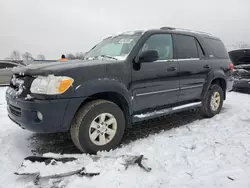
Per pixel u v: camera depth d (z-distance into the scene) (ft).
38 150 10.05
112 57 11.07
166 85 11.94
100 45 13.64
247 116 14.78
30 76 8.85
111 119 9.79
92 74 9.12
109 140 9.79
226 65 16.22
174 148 9.84
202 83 14.26
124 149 9.93
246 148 9.56
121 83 9.95
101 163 8.23
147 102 11.29
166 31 12.55
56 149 10.17
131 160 8.29
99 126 9.45
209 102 14.85
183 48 13.19
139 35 11.55
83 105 9.32
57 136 11.78
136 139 11.27
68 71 8.59
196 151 9.48
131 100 10.53
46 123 8.30
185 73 12.87
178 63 12.50
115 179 7.35
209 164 8.30
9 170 8.13
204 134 11.59
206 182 7.13
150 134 11.94
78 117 9.02
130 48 10.89
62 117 8.48
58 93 8.25
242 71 24.88
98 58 11.78
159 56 11.86
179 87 12.70
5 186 7.18
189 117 15.31
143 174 7.66
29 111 8.40
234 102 20.31
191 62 13.30
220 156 8.92
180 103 13.38
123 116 10.25
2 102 20.44
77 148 10.12
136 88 10.64
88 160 8.55
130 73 10.34
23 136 11.69
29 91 8.59
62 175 7.55
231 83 17.02
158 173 7.75
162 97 11.93
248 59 25.98
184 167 8.16
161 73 11.55
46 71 8.48
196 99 14.34
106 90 9.37
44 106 8.16
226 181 7.13
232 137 10.98
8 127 13.07
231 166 8.09
